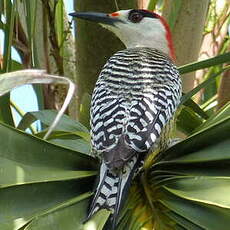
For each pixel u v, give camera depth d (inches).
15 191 225.1
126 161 247.0
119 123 262.7
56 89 356.5
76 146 302.2
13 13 280.4
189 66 294.7
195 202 233.3
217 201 225.3
